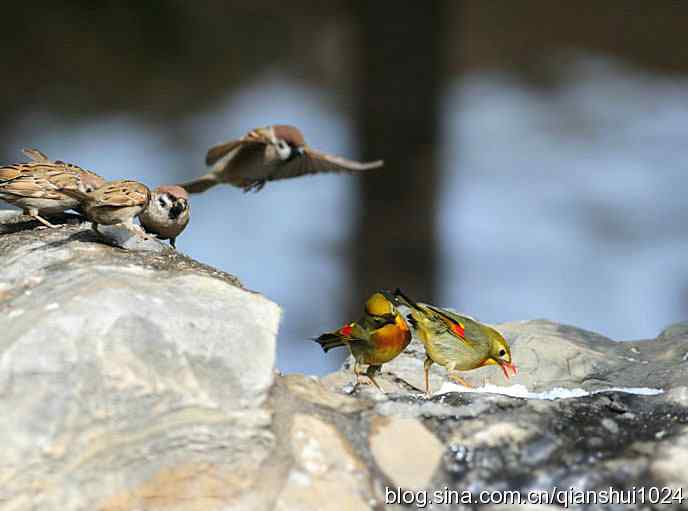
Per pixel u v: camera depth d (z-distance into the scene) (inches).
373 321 283.1
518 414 259.9
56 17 650.2
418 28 614.2
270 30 999.0
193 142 971.9
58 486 218.1
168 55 655.8
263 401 234.7
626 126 1052.5
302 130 993.5
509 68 1123.9
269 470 230.8
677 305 791.1
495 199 938.7
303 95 1039.6
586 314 788.0
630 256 851.4
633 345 322.3
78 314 230.5
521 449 249.9
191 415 227.6
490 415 259.3
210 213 920.3
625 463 245.1
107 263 271.9
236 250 850.1
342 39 1018.1
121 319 231.8
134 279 253.4
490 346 289.7
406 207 610.5
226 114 984.3
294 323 743.1
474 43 1118.4
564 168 995.9
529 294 796.0
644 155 993.5
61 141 903.7
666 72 1122.0
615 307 792.9
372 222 614.2
